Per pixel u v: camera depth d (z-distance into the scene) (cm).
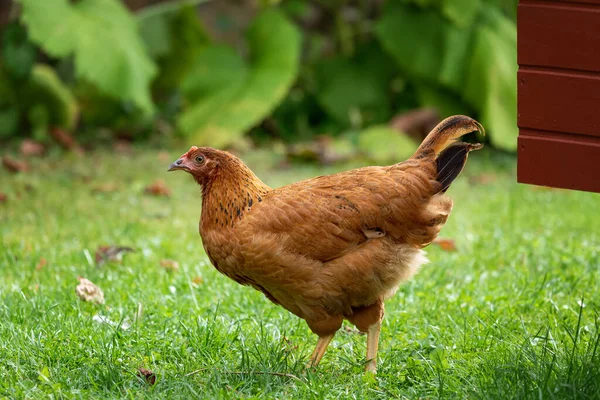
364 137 1532
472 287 888
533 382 627
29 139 1584
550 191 1334
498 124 1498
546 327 769
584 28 606
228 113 1521
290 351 723
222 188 684
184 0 1716
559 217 1176
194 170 689
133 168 1469
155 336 740
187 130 1537
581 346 710
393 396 646
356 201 666
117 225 1159
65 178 1392
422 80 1603
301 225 662
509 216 1179
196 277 920
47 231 1130
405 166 681
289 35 1587
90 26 1468
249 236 666
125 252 1008
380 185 671
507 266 984
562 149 630
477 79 1521
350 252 670
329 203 666
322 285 669
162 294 863
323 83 1669
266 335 745
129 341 731
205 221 693
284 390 650
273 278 673
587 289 878
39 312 791
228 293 871
